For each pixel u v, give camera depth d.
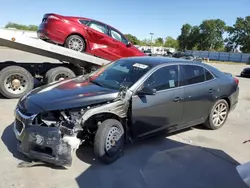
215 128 5.82
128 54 9.30
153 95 4.32
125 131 4.19
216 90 5.47
